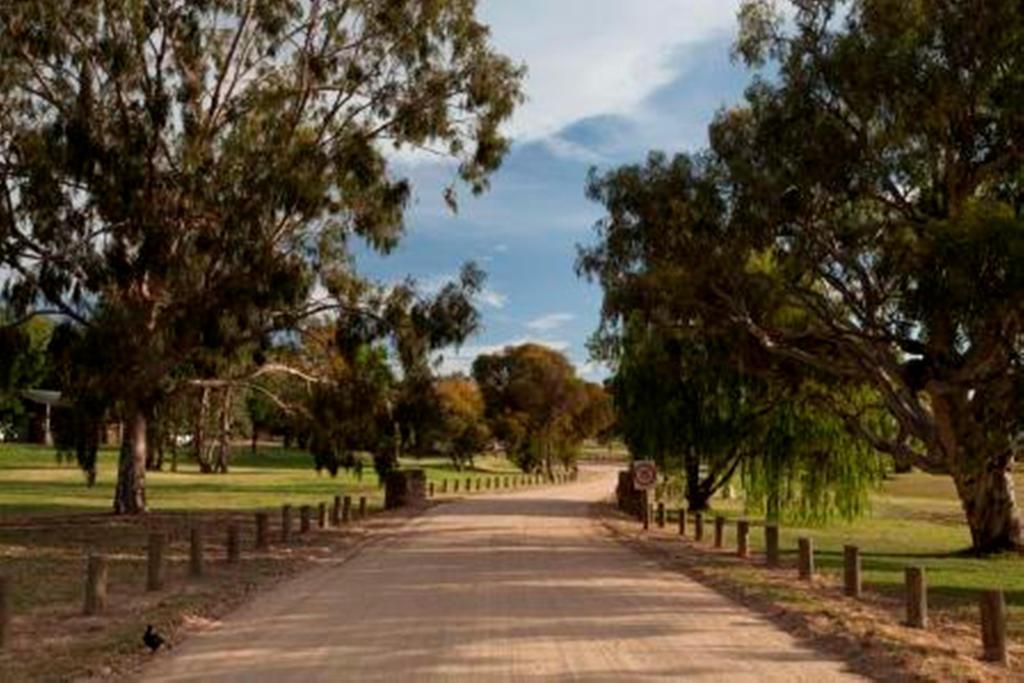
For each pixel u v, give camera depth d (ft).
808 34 85.81
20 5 100.22
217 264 106.01
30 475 214.90
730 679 35.73
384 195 113.91
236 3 107.86
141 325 104.01
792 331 100.58
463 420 286.66
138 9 102.78
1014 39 79.10
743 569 73.20
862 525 139.54
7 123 103.35
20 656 40.14
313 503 151.12
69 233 102.58
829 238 89.35
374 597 55.98
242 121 106.83
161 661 39.01
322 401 119.75
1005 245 67.82
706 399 135.44
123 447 122.52
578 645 41.86
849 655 40.47
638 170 93.09
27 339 110.22
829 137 83.35
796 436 125.90
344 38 111.04
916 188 87.15
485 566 72.28
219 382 118.42
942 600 63.05
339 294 116.16
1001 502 98.73
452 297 114.62
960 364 88.74
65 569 70.85
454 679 35.47
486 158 115.75
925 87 79.77
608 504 158.92
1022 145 83.56
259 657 39.47
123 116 102.27
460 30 112.27
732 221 88.89
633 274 95.55
